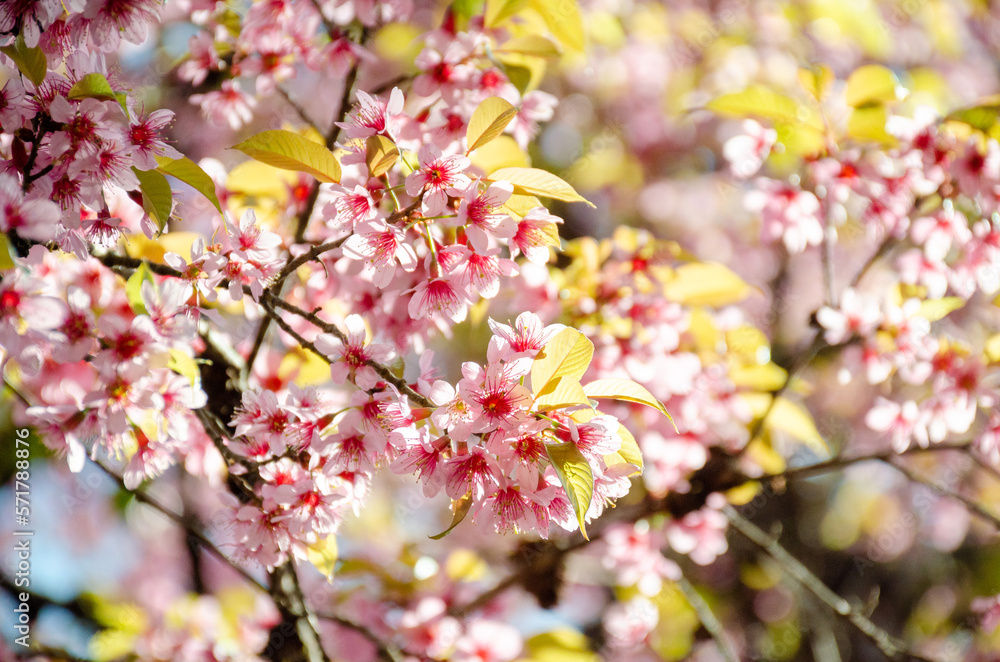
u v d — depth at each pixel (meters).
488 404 1.39
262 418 1.45
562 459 1.38
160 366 1.40
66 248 1.44
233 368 1.59
